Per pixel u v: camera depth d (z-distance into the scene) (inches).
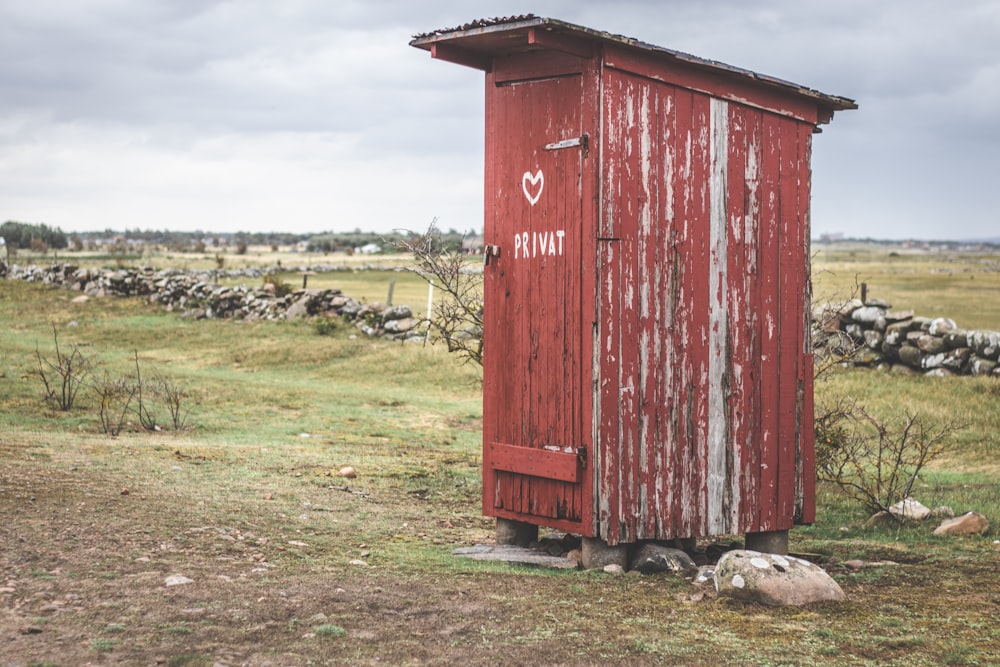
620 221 307.0
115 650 194.2
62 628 204.7
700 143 327.0
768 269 346.0
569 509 312.3
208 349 1113.4
